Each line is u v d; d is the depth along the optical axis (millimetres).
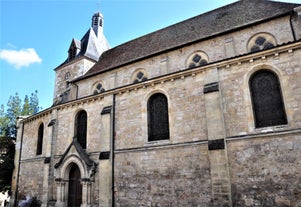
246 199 11219
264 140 11500
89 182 16203
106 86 23781
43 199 18469
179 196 13008
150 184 14125
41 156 21047
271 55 12336
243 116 12297
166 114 15094
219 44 19000
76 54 30719
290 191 10469
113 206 14977
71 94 25859
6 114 35688
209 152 12305
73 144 17844
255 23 17688
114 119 16797
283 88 11711
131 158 15289
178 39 22078
